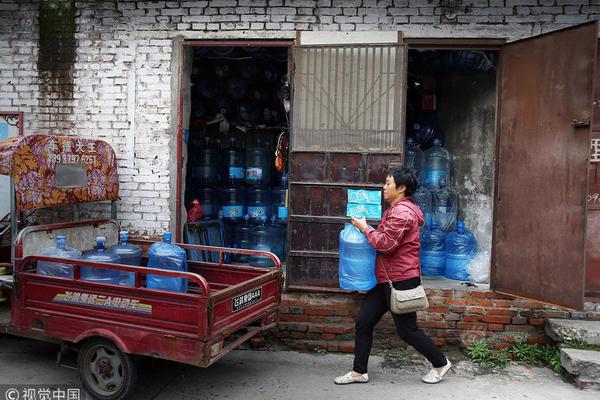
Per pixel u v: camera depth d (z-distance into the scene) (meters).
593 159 4.21
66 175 3.87
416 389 3.60
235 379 3.74
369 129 4.26
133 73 4.54
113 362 3.29
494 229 4.25
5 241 4.43
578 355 3.68
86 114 4.61
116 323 3.13
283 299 4.37
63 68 4.62
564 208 3.67
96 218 4.66
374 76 4.23
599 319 4.10
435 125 5.45
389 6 4.29
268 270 3.78
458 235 4.77
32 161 3.59
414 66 5.18
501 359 4.08
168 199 4.55
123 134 4.57
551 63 3.76
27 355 4.07
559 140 3.70
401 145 4.22
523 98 3.99
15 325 3.46
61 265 3.53
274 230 5.36
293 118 4.34
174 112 4.52
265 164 5.57
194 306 2.92
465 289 4.29
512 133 4.09
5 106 4.70
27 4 4.64
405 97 4.20
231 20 4.43
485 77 4.89
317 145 4.32
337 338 4.32
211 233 4.94
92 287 3.20
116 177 4.43
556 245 3.74
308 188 4.34
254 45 4.43
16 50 4.67
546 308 4.18
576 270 3.59
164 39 4.50
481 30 4.22
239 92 5.60
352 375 3.66
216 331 2.98
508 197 4.13
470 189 5.03
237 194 5.46
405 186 3.50
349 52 4.25
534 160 3.90
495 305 4.23
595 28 3.43
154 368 3.89
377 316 3.61
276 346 4.36
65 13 4.61
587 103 3.49
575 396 3.50
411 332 3.57
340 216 4.31
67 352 3.56
